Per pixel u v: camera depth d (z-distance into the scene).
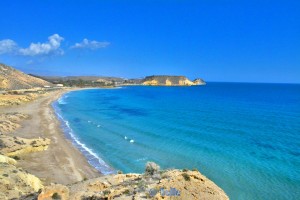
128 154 46.38
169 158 43.78
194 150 47.97
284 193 30.86
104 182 24.11
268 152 46.44
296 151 46.94
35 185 30.55
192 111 99.75
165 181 20.91
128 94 192.62
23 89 164.75
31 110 94.69
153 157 44.44
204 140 54.97
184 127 68.69
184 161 42.12
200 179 21.25
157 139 56.38
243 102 134.25
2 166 30.88
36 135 58.22
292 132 62.56
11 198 24.75
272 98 158.75
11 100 107.56
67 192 21.41
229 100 145.25
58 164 40.94
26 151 44.88
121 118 84.25
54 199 20.41
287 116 87.56
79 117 86.25
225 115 89.50
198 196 19.41
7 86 158.75
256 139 55.78
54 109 103.44
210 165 40.16
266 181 34.22
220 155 44.94
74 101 137.62
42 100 129.62
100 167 40.34
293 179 34.66
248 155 44.84
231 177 35.59
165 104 124.81
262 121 77.88
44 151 46.91
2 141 44.03
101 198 19.91
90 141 55.22
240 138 56.69
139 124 73.50
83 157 44.88
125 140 55.88
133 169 39.38
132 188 20.81
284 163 40.75
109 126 71.00
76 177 36.19
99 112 98.25
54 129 65.50
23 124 68.81
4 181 27.28
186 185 20.39
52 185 22.25
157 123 74.81
